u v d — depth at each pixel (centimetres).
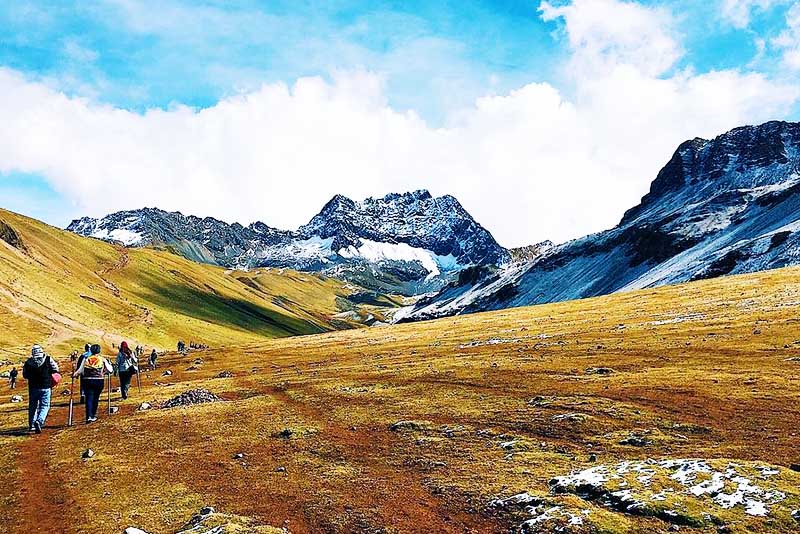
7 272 16725
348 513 1781
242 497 1955
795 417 2561
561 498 1702
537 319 11238
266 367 7350
